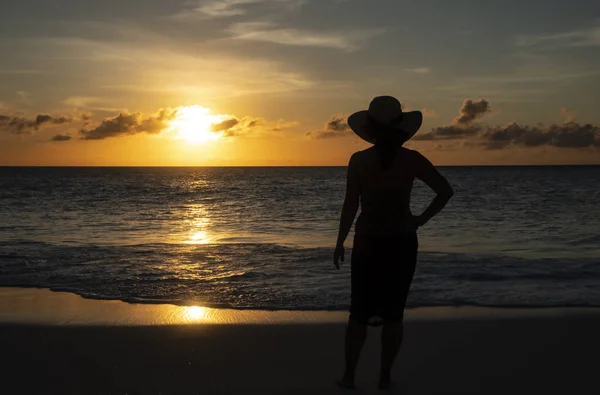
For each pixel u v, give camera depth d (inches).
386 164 144.8
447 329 230.4
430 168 145.4
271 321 247.3
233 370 177.0
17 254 446.3
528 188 1884.8
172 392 156.8
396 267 147.0
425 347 204.7
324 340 214.2
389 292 149.1
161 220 825.5
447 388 161.5
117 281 343.9
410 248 147.3
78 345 204.5
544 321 243.0
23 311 266.5
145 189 1923.0
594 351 198.8
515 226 709.3
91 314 260.2
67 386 161.0
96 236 622.8
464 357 192.4
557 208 1012.5
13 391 156.9
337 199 1352.1
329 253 458.3
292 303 286.7
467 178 3240.7
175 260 422.9
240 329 231.1
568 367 181.0
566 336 219.0
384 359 157.3
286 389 159.9
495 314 261.1
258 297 301.1
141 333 223.0
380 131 142.9
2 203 1182.9
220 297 301.1
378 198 145.7
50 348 200.2
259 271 378.9
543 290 318.7
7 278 351.3
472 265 399.2
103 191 1770.4
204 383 164.4
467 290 319.0
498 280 348.5
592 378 170.4
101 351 196.9
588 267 390.9
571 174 4296.3
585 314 259.9
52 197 1421.0
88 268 387.9
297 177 3725.4
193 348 201.8
